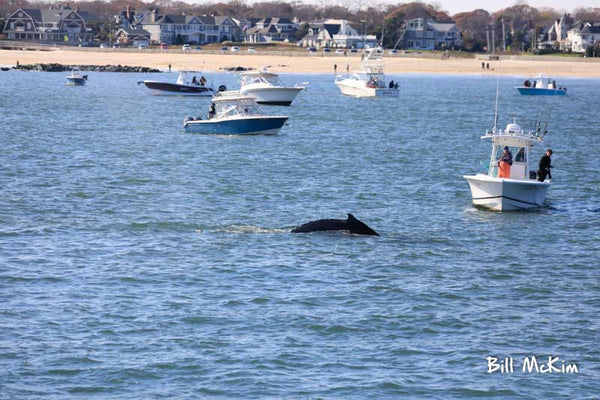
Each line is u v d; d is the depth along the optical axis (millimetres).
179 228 79875
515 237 79062
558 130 179125
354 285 63344
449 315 57750
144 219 83562
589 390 47312
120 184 102312
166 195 96250
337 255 70688
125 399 45219
